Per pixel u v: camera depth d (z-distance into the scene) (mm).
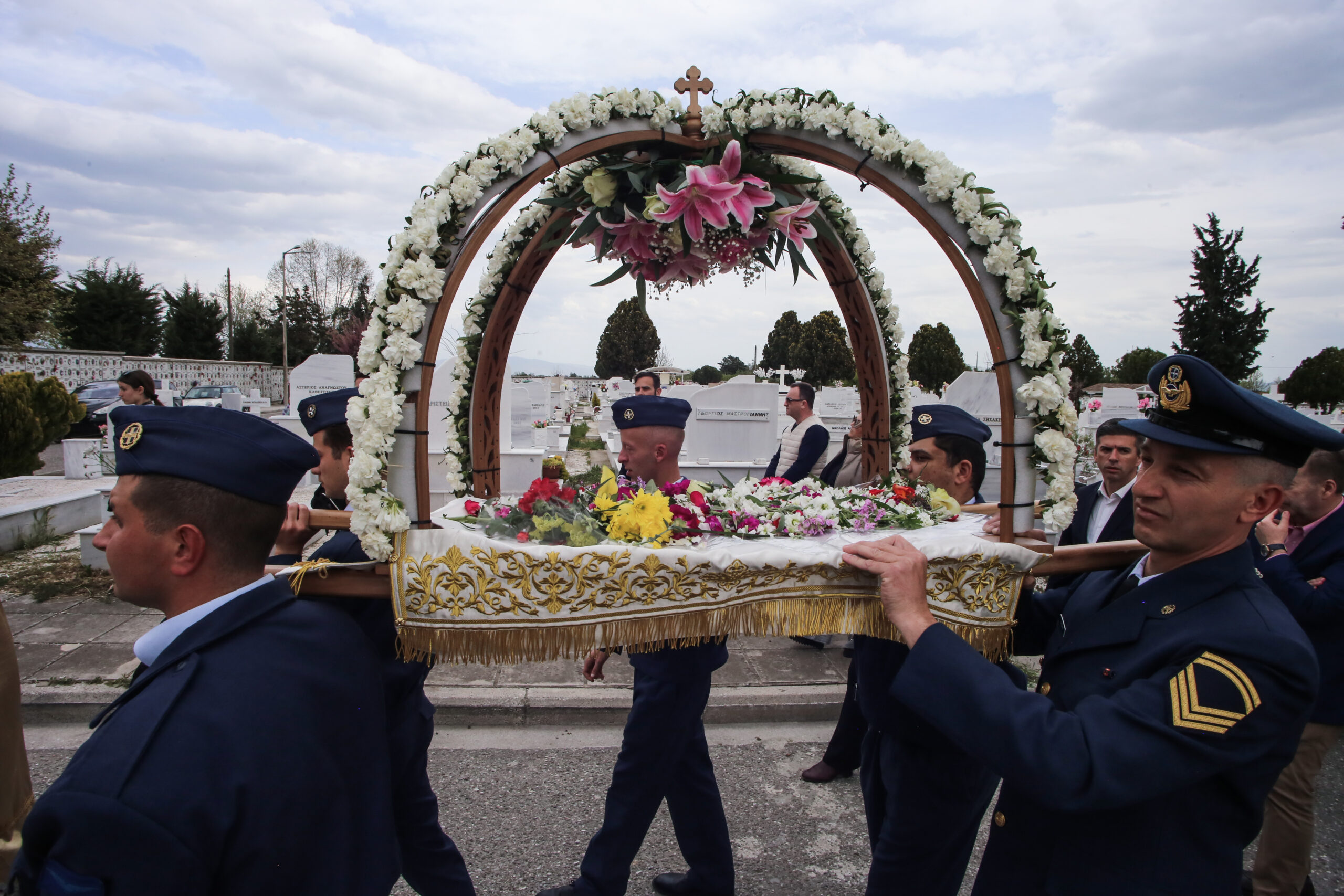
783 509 2094
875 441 2832
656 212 1852
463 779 3277
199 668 1074
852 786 3297
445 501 5945
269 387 33125
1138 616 1337
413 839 1948
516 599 1581
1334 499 2510
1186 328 24906
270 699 1072
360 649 1280
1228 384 1209
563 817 3012
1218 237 24484
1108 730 1151
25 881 924
